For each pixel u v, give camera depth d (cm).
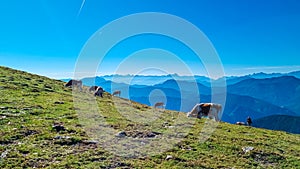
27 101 2808
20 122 2000
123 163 1514
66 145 1670
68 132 1909
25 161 1392
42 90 3747
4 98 2789
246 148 2042
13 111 2292
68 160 1459
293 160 1945
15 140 1652
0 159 1391
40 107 2614
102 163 1480
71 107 2809
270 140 2591
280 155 1994
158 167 1518
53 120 2184
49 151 1550
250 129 3162
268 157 1936
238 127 3175
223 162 1734
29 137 1717
